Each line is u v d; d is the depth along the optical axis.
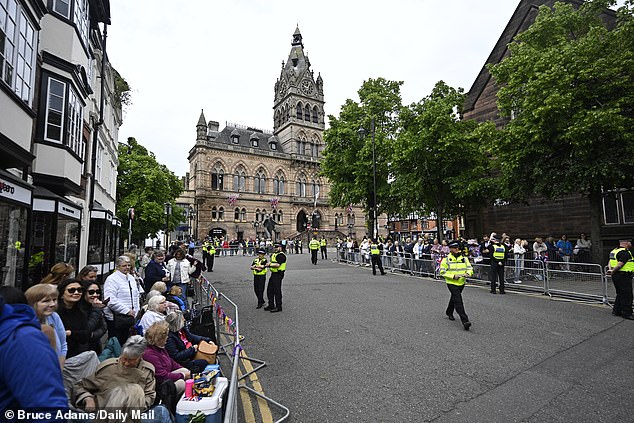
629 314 8.49
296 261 27.75
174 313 5.43
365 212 29.48
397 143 21.17
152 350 4.36
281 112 66.56
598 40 13.30
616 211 17.45
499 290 12.38
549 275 11.80
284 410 4.32
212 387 3.84
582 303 10.37
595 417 4.07
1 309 1.99
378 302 10.72
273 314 9.40
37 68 10.03
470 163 19.98
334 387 4.96
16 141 8.02
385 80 29.00
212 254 20.59
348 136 27.80
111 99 21.88
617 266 8.60
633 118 12.80
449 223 70.00
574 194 19.27
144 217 30.23
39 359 1.87
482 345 6.65
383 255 20.59
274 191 58.56
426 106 21.67
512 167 15.19
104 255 15.03
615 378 5.10
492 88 23.55
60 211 9.66
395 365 5.73
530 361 5.83
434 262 16.44
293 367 5.72
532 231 20.88
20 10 8.09
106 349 5.00
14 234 6.64
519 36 16.92
